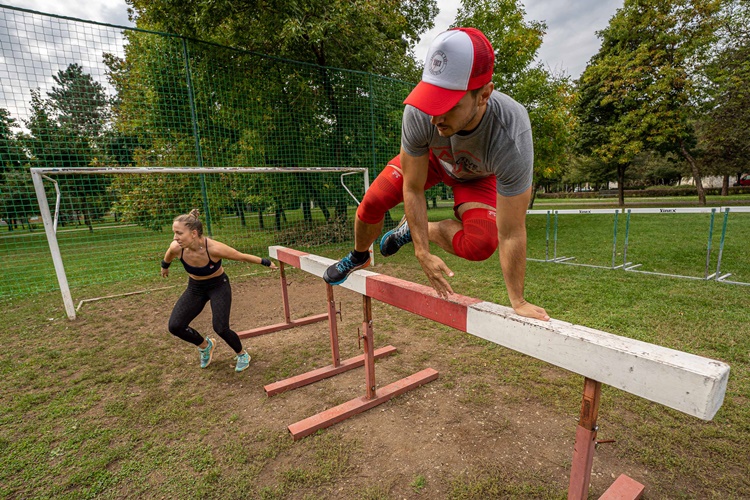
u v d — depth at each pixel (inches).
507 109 49.1
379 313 182.1
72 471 79.9
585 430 50.9
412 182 59.2
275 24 292.0
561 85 495.2
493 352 133.4
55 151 257.4
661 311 158.1
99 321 179.8
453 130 48.4
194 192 314.8
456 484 73.4
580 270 242.2
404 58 494.0
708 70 641.6
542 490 71.2
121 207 294.4
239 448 85.9
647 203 895.7
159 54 270.4
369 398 102.3
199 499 71.4
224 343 150.6
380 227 77.5
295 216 365.7
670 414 94.5
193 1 263.4
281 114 332.5
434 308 70.6
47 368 130.3
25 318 186.4
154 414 100.6
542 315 54.2
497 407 99.5
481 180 67.6
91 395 111.6
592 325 145.4
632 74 652.1
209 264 119.8
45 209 171.9
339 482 74.9
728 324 142.6
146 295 227.0
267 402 106.4
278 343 148.9
